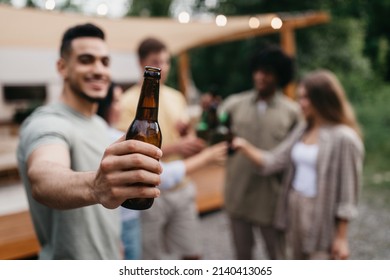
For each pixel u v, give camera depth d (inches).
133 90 124.8
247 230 133.0
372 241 193.0
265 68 123.1
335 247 96.2
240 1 502.3
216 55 523.5
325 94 99.3
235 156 129.8
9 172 193.2
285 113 126.8
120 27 212.8
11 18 156.3
